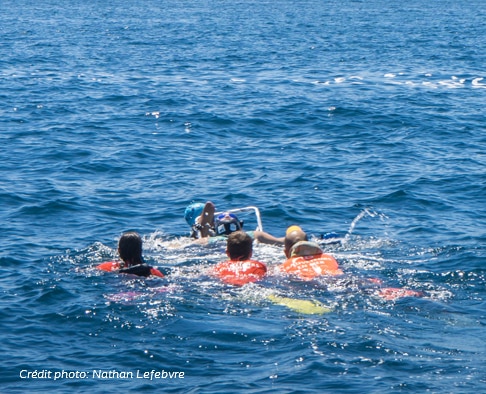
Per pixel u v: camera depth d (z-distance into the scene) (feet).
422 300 32.12
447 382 24.72
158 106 90.38
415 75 126.52
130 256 35.50
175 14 331.57
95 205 49.88
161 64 136.98
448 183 55.88
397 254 39.58
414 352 27.02
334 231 44.80
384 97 100.94
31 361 26.68
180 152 67.05
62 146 67.92
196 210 43.01
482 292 33.68
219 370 25.89
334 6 432.66
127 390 24.64
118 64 136.05
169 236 43.57
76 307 30.99
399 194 52.60
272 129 78.59
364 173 59.41
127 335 28.68
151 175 58.65
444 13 363.76
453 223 46.03
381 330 28.89
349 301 31.83
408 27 256.11
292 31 230.48
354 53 162.81
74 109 87.86
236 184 55.98
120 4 433.07
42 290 33.01
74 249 40.40
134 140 71.67
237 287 33.32
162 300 31.71
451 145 70.85
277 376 25.26
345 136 75.25
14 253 39.24
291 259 35.76
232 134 75.87
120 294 32.50
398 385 24.48
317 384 24.66
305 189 54.49
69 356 27.09
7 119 80.89
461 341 28.04
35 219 46.50
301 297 32.19
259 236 40.88
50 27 235.20
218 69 130.72
